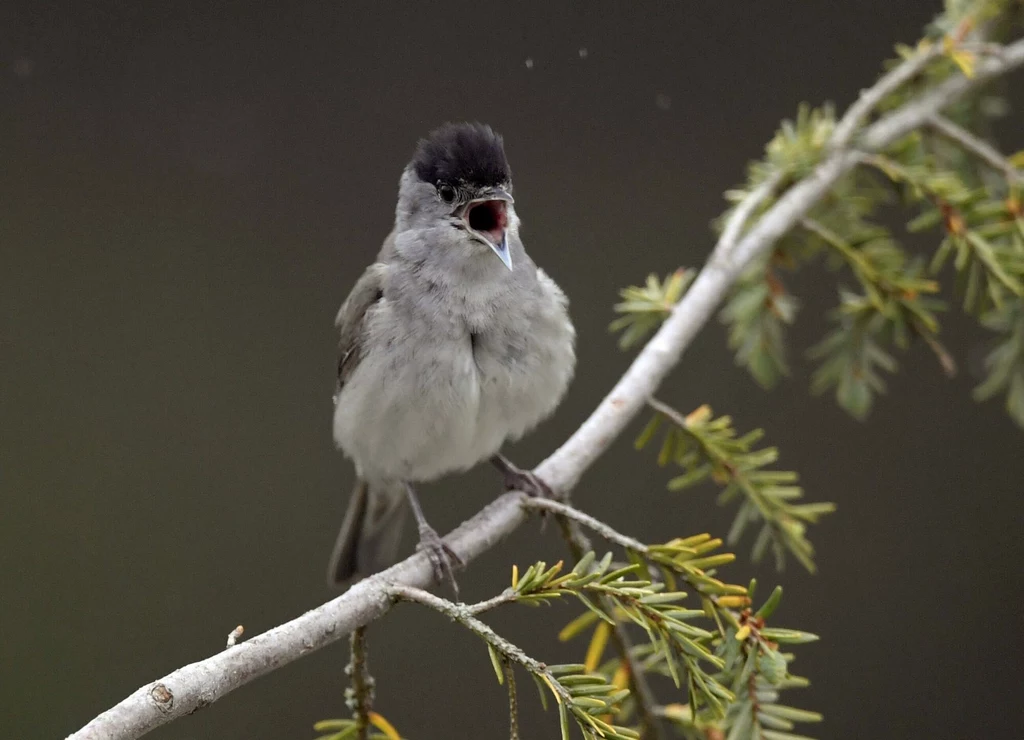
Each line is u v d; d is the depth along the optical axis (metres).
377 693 9.81
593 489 10.48
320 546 10.53
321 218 11.22
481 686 9.85
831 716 9.79
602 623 5.52
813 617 10.14
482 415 7.11
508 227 7.22
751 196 7.46
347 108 11.29
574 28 11.45
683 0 11.54
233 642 4.35
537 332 7.07
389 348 6.96
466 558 5.88
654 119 11.36
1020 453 10.64
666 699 8.89
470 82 11.30
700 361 10.89
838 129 7.57
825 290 10.98
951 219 7.01
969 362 10.86
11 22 11.09
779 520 6.39
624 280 10.92
